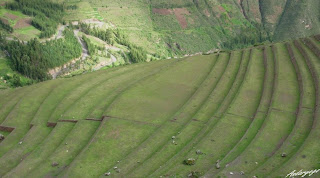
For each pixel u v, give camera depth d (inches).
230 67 2716.5
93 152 1648.6
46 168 1571.1
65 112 2153.1
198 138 1637.6
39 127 2054.6
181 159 1460.4
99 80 2847.0
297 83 2219.5
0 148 1872.5
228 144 1563.7
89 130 1923.0
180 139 1663.4
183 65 2974.9
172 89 2425.0
